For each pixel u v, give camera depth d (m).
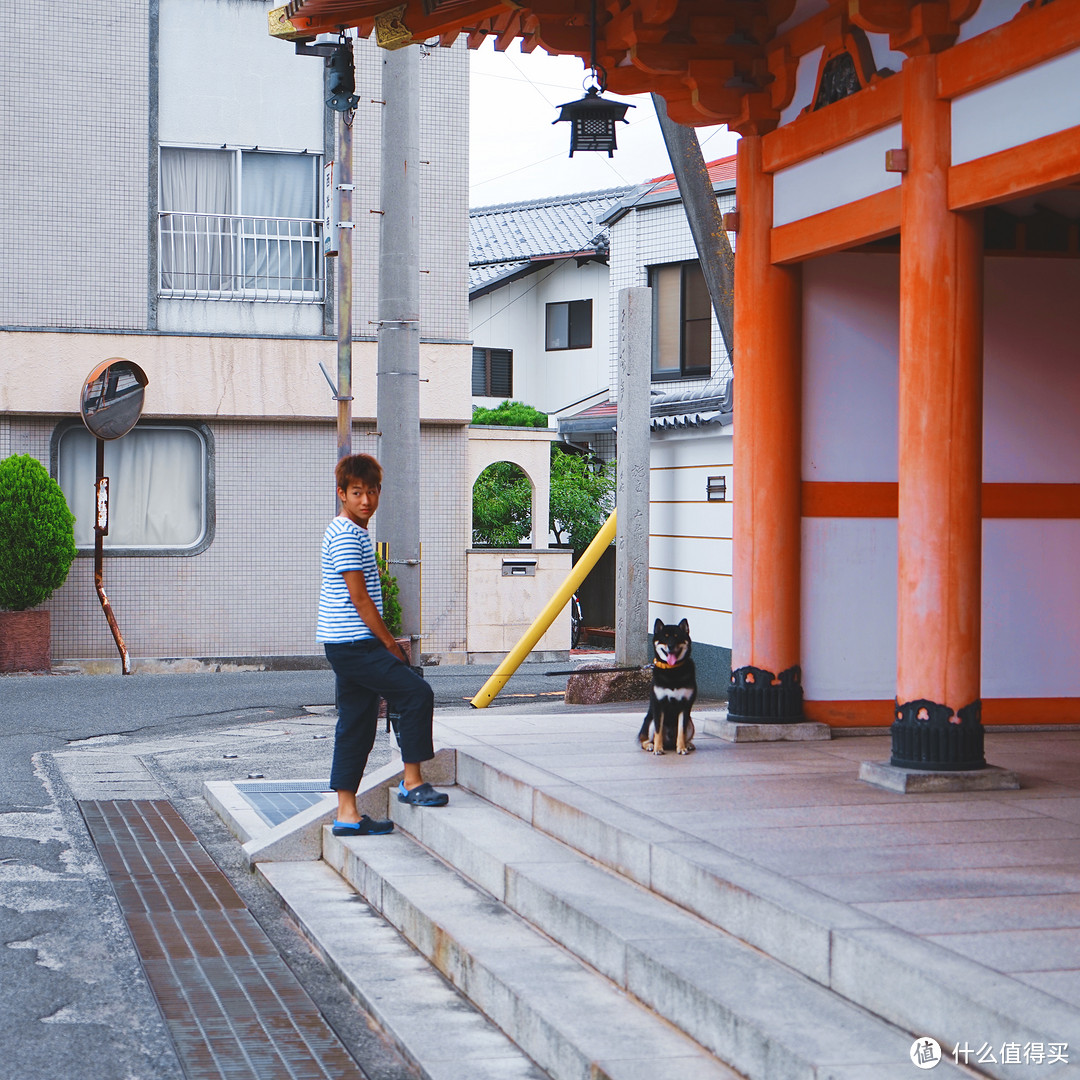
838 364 7.69
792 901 4.22
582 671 13.14
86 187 17.25
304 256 18.22
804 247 7.20
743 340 7.62
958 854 4.84
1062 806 5.68
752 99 7.41
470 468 19.53
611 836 5.34
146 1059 4.54
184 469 17.94
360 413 18.31
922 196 6.07
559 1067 4.12
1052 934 3.89
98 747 11.20
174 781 9.73
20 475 16.25
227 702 13.97
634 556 13.05
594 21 7.22
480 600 18.97
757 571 7.56
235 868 7.24
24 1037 4.69
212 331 17.84
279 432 18.09
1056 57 5.39
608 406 24.42
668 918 4.69
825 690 7.68
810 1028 3.65
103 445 17.08
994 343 7.77
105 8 17.23
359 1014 5.03
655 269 23.73
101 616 17.47
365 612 6.66
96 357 17.28
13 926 5.98
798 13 7.20
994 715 7.76
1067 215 7.85
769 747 7.27
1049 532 7.82
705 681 11.82
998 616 7.77
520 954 4.88
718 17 7.32
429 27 7.63
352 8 7.79
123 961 5.57
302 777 9.76
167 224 17.70
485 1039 4.56
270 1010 5.06
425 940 5.43
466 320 18.77
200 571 17.80
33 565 16.28
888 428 7.78
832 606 7.68
